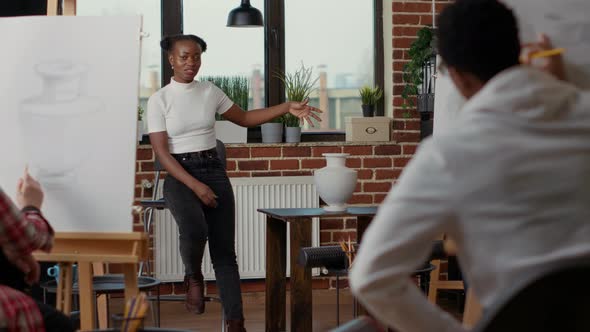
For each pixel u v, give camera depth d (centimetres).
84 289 267
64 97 294
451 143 143
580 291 133
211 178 414
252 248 578
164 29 588
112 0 580
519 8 227
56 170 289
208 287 579
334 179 438
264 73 606
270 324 470
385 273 144
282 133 594
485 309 148
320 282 600
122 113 290
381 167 598
